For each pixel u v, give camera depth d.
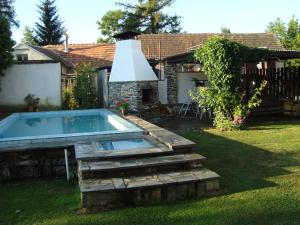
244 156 8.96
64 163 8.62
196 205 5.93
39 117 16.91
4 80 19.11
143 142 8.63
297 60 26.61
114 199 5.97
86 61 29.92
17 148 8.41
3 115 17.59
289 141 10.70
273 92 17.55
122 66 17.62
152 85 17.81
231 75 13.22
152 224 5.29
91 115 17.38
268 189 6.50
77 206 6.13
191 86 20.22
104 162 6.98
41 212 5.97
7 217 5.82
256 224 5.12
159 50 26.70
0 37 17.33
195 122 15.49
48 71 19.39
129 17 46.25
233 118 13.66
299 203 5.81
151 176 6.58
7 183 8.06
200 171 6.82
